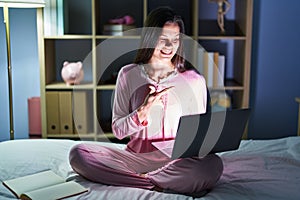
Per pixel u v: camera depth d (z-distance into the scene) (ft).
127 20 8.91
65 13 8.89
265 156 6.25
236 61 9.57
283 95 9.86
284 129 9.99
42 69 8.68
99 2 9.36
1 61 9.46
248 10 8.65
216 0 9.05
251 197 4.77
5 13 7.87
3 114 9.70
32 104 9.14
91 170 5.33
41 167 5.71
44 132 8.96
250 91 9.84
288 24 9.58
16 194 4.82
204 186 5.09
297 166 5.90
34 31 9.39
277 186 5.09
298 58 9.71
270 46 9.66
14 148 6.45
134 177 5.37
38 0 7.78
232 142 5.25
